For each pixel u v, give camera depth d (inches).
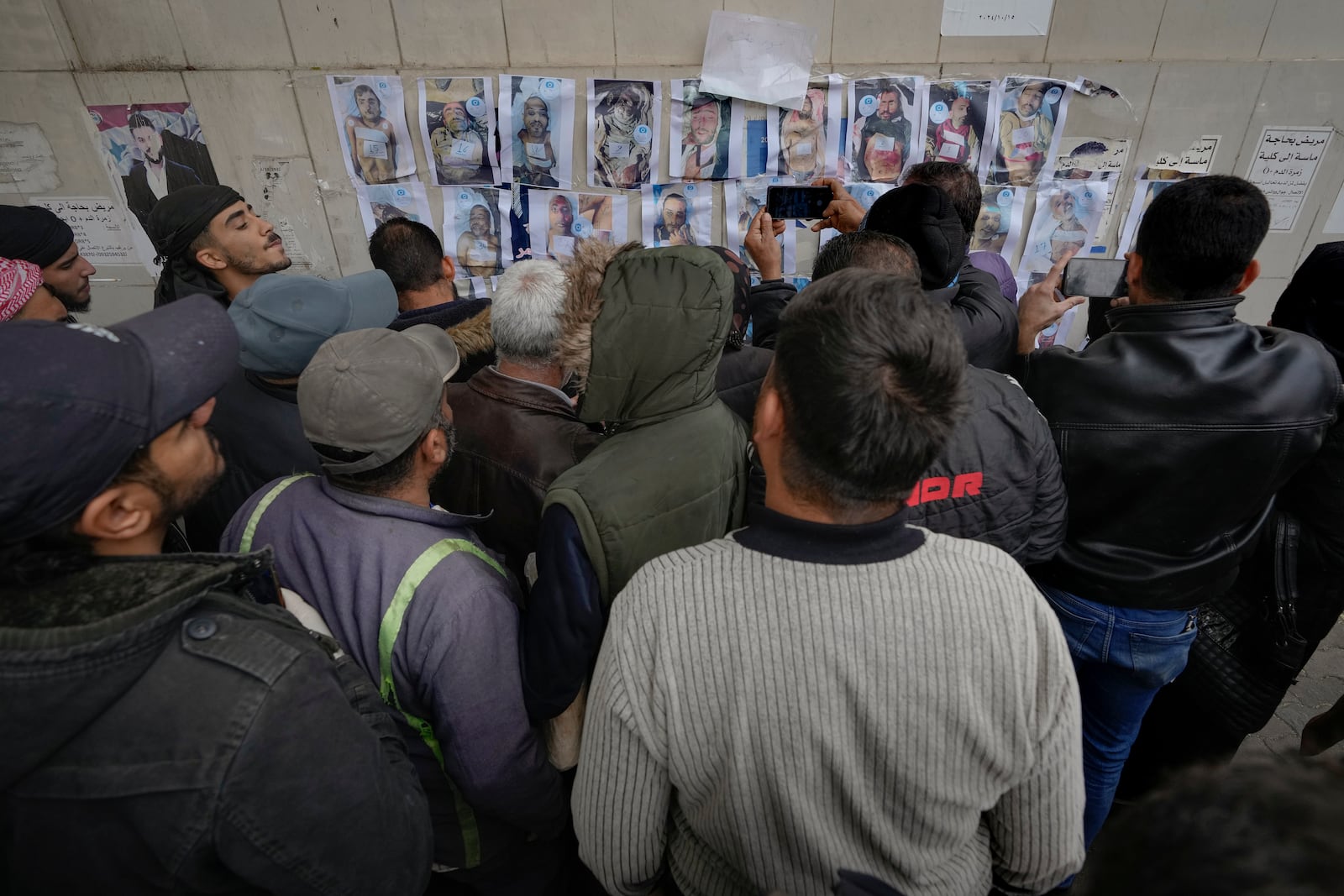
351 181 89.7
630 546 37.4
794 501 26.0
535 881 51.8
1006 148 83.9
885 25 78.7
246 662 24.8
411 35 81.3
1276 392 43.2
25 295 66.7
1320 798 14.3
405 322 70.1
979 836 31.3
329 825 26.6
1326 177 84.0
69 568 23.0
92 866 24.4
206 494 27.7
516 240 92.2
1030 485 43.7
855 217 76.2
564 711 43.4
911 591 24.7
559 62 82.0
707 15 78.8
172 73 84.6
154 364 23.4
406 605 36.2
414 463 38.5
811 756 25.4
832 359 23.3
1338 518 53.2
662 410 39.9
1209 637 63.6
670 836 34.6
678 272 38.5
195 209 68.2
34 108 87.4
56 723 21.7
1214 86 79.9
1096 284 70.8
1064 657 25.9
